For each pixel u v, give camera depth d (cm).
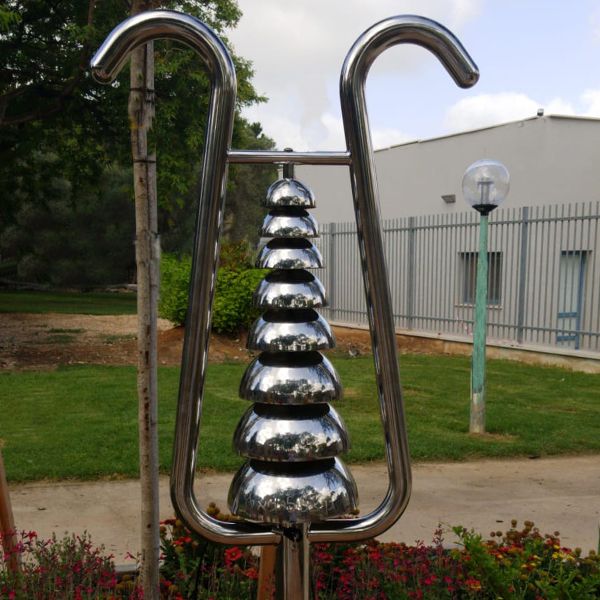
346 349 1355
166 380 960
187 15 103
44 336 1462
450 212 1581
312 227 113
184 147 1224
